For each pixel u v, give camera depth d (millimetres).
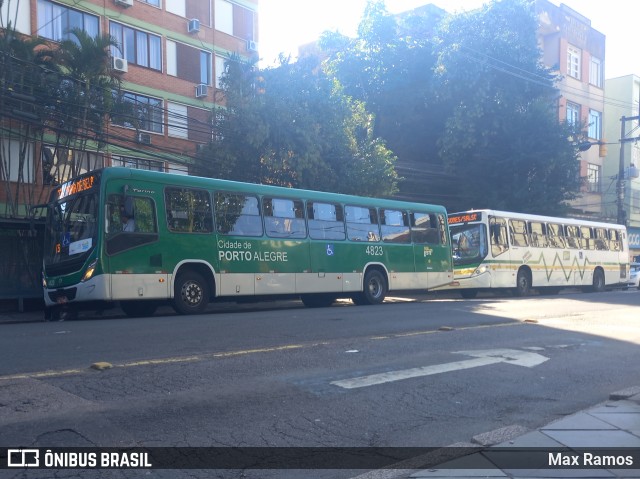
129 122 22000
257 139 21141
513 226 24391
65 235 14016
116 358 7922
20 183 21234
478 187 32094
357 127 25453
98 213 13188
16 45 18594
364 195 23797
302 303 21297
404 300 23438
